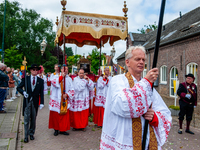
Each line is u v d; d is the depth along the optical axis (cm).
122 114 151
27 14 3033
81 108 520
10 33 2808
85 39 709
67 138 461
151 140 161
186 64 1147
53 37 3170
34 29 2997
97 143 429
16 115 628
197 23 1121
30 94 429
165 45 1375
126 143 157
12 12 3030
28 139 447
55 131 483
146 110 149
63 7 461
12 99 1012
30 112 435
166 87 1373
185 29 1207
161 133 164
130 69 177
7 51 2080
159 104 178
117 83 168
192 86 512
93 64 1541
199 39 1039
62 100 473
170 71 1327
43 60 3209
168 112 177
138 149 155
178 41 1220
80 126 520
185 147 414
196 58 1062
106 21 486
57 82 467
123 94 150
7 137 409
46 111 787
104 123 174
